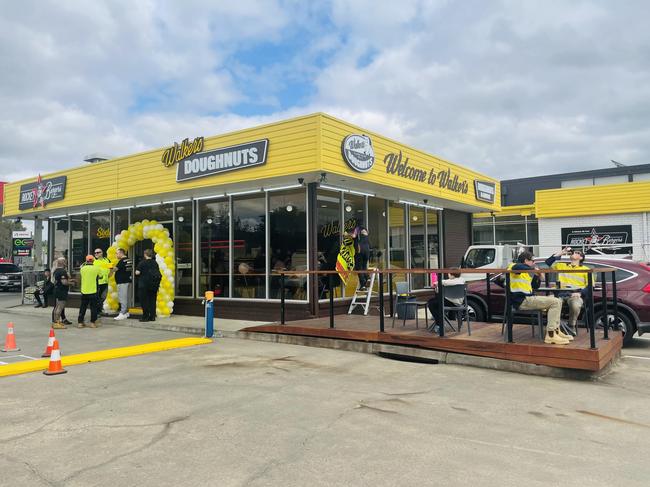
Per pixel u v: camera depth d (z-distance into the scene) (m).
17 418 5.31
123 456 4.27
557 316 7.69
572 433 4.91
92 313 13.08
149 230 13.72
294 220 12.27
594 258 10.47
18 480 3.80
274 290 12.55
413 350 8.63
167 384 6.79
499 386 6.75
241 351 9.34
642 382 7.02
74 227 17.95
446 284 8.68
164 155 13.45
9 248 59.34
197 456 4.27
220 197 13.73
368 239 13.95
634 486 3.73
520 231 26.05
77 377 7.23
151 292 13.14
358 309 13.11
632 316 9.50
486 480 3.82
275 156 11.22
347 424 5.12
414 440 4.68
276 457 4.25
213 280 13.80
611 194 22.19
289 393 6.32
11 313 17.03
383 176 12.44
